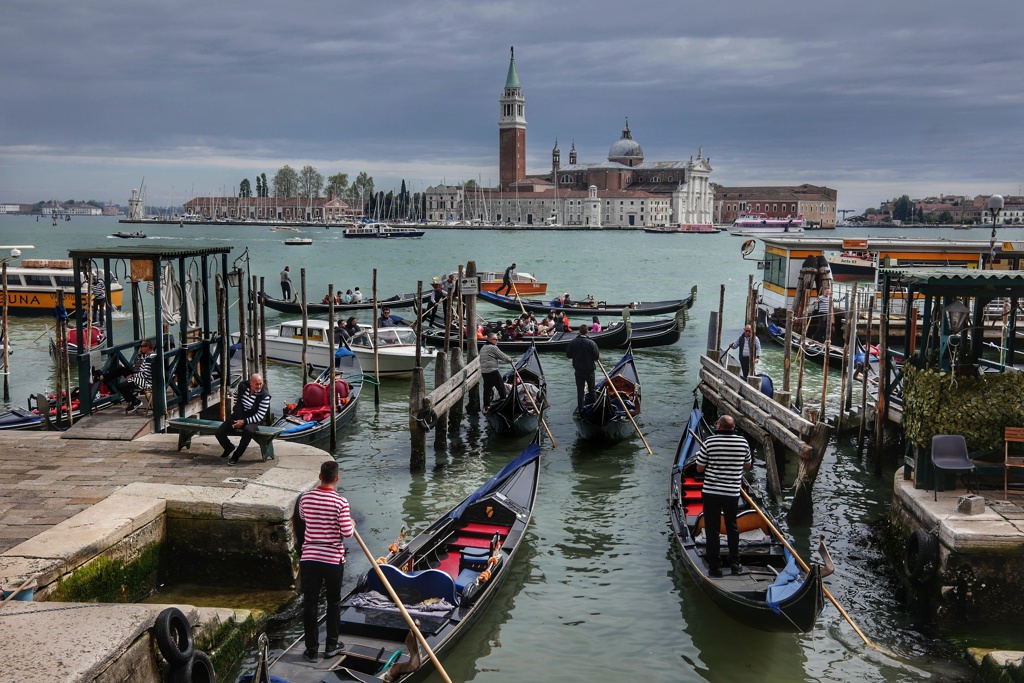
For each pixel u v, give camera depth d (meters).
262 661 7.02
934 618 9.66
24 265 36.50
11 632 6.66
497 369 18.34
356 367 23.22
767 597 8.80
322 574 7.95
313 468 11.48
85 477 10.92
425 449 16.78
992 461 11.01
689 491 13.21
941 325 11.81
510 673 8.84
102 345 26.16
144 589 9.72
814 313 26.78
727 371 18.08
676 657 9.19
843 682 8.62
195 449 12.30
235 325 33.50
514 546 10.98
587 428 17.30
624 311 29.08
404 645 8.44
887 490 14.60
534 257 89.44
